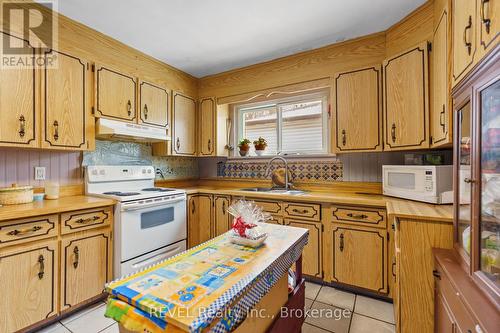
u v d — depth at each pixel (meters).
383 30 2.23
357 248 2.09
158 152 3.00
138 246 2.21
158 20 2.07
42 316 1.65
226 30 2.22
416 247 1.39
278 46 2.53
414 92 1.90
